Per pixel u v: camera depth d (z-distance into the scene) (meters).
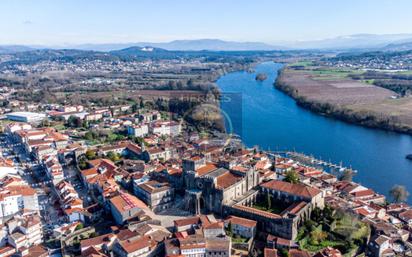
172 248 164.62
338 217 195.38
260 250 174.62
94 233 198.12
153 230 184.25
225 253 164.75
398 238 189.75
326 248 172.12
